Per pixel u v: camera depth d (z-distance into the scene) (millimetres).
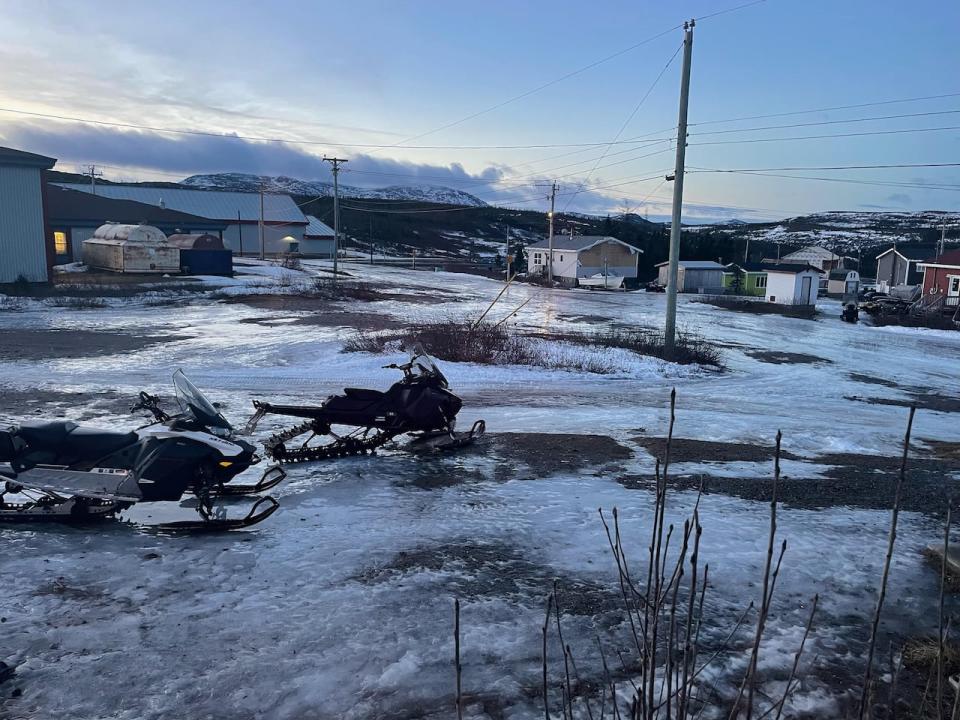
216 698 3613
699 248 77375
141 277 39094
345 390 8508
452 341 18312
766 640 4453
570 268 65750
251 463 6168
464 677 3893
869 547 6164
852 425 12703
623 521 6629
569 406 12992
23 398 11445
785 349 25703
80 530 5875
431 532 6195
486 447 9438
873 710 3723
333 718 3500
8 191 33156
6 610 4434
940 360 24922
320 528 6184
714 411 13281
